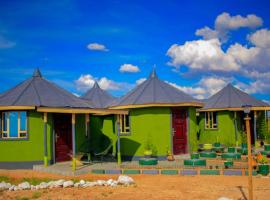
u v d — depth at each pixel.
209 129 25.83
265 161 15.66
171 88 20.08
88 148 17.73
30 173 15.77
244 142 24.59
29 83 18.75
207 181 12.85
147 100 18.92
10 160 17.06
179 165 16.02
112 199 10.16
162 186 12.03
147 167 15.62
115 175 14.76
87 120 18.47
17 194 11.13
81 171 15.12
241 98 25.34
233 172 14.26
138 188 11.66
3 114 17.28
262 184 12.13
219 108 25.02
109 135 21.00
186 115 19.66
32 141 17.16
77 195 10.74
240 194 10.59
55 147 17.75
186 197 10.30
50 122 17.52
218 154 19.33
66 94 19.28
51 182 12.38
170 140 18.77
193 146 19.81
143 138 18.95
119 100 20.91
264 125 26.03
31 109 17.00
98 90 26.16
